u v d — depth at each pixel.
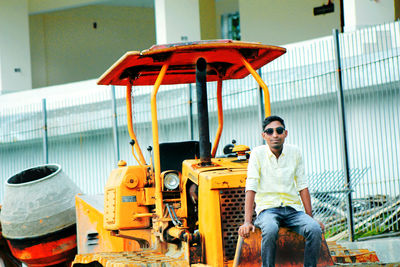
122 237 8.70
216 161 7.21
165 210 7.48
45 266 11.06
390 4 16.53
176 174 7.49
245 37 26.39
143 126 16.94
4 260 11.88
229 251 6.49
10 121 19.98
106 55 34.78
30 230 10.70
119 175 8.84
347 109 12.75
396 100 11.62
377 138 11.83
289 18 25.36
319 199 11.83
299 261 6.12
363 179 11.69
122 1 33.44
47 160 17.50
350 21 16.64
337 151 13.11
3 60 26.98
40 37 33.84
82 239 10.22
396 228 11.10
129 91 8.52
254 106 14.24
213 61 7.89
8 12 27.23
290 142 13.79
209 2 26.00
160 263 6.84
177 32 22.91
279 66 14.84
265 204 6.14
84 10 34.25
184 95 15.75
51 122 19.00
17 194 10.81
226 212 6.52
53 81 34.09
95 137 18.33
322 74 12.65
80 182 18.64
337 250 7.28
